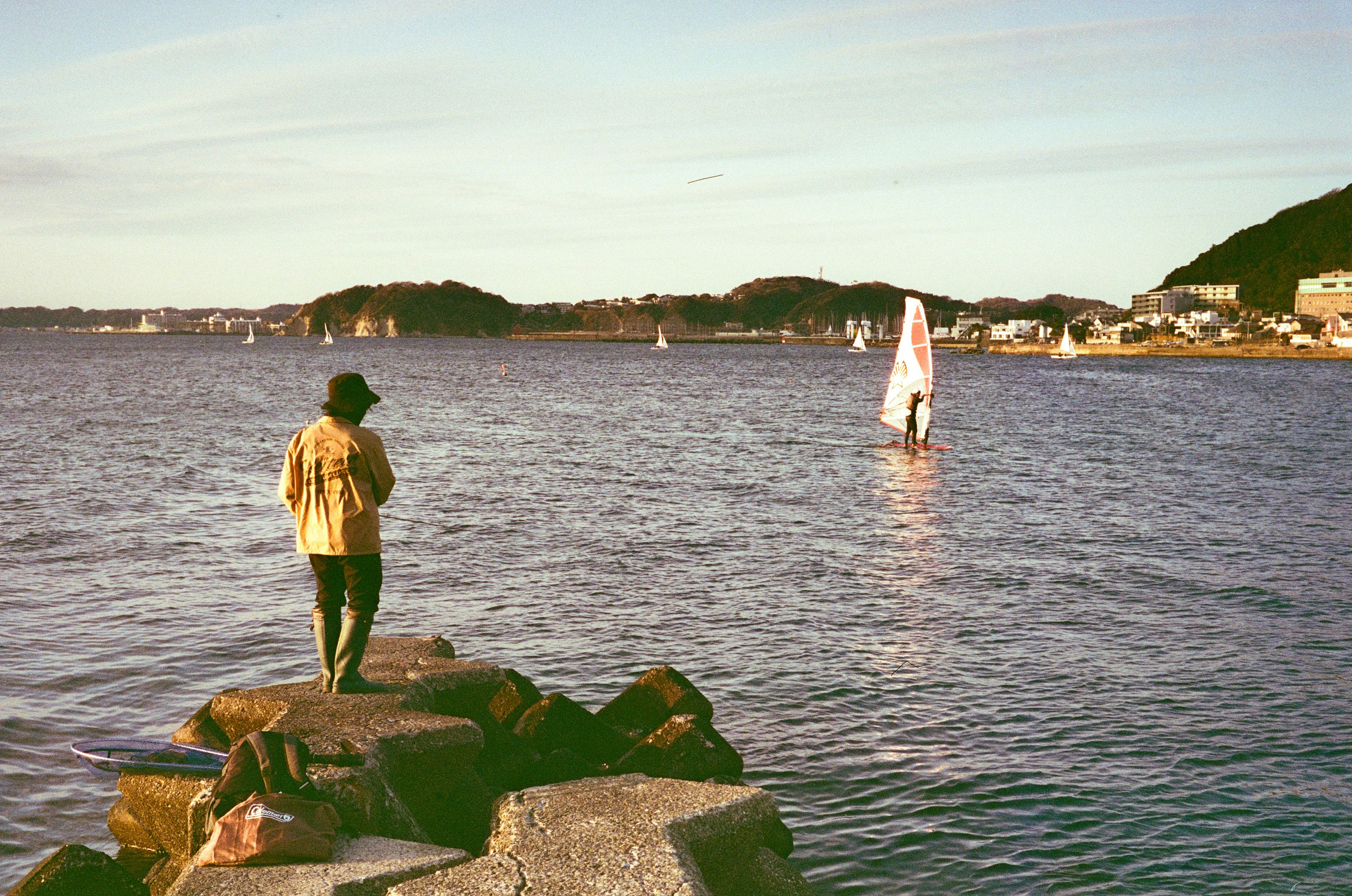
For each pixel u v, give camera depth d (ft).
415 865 18.62
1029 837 29.01
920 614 53.26
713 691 40.98
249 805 19.13
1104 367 632.38
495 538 73.00
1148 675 43.34
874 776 32.89
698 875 18.52
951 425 193.26
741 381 403.34
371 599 26.55
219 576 59.88
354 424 26.61
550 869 18.21
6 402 219.41
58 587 55.93
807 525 80.38
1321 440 163.84
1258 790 32.12
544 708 29.55
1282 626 51.34
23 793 29.99
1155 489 104.06
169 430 156.76
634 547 70.44
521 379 403.75
